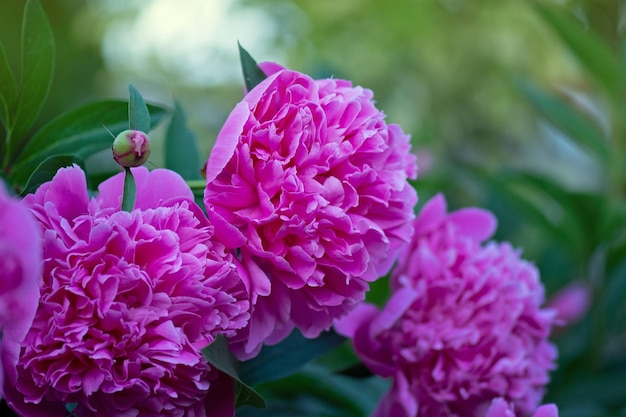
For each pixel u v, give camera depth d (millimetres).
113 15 3324
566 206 1136
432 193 1372
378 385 1021
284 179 685
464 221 888
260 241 684
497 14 3570
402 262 849
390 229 722
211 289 661
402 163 729
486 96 3508
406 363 831
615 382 1146
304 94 703
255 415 883
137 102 693
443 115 3496
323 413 975
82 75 3031
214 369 688
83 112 799
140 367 655
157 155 2281
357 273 697
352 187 693
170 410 676
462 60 3572
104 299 647
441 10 3617
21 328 615
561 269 1329
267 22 3572
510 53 3533
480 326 845
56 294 647
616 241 1245
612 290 1226
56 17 3031
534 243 1441
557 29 1240
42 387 656
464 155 3189
